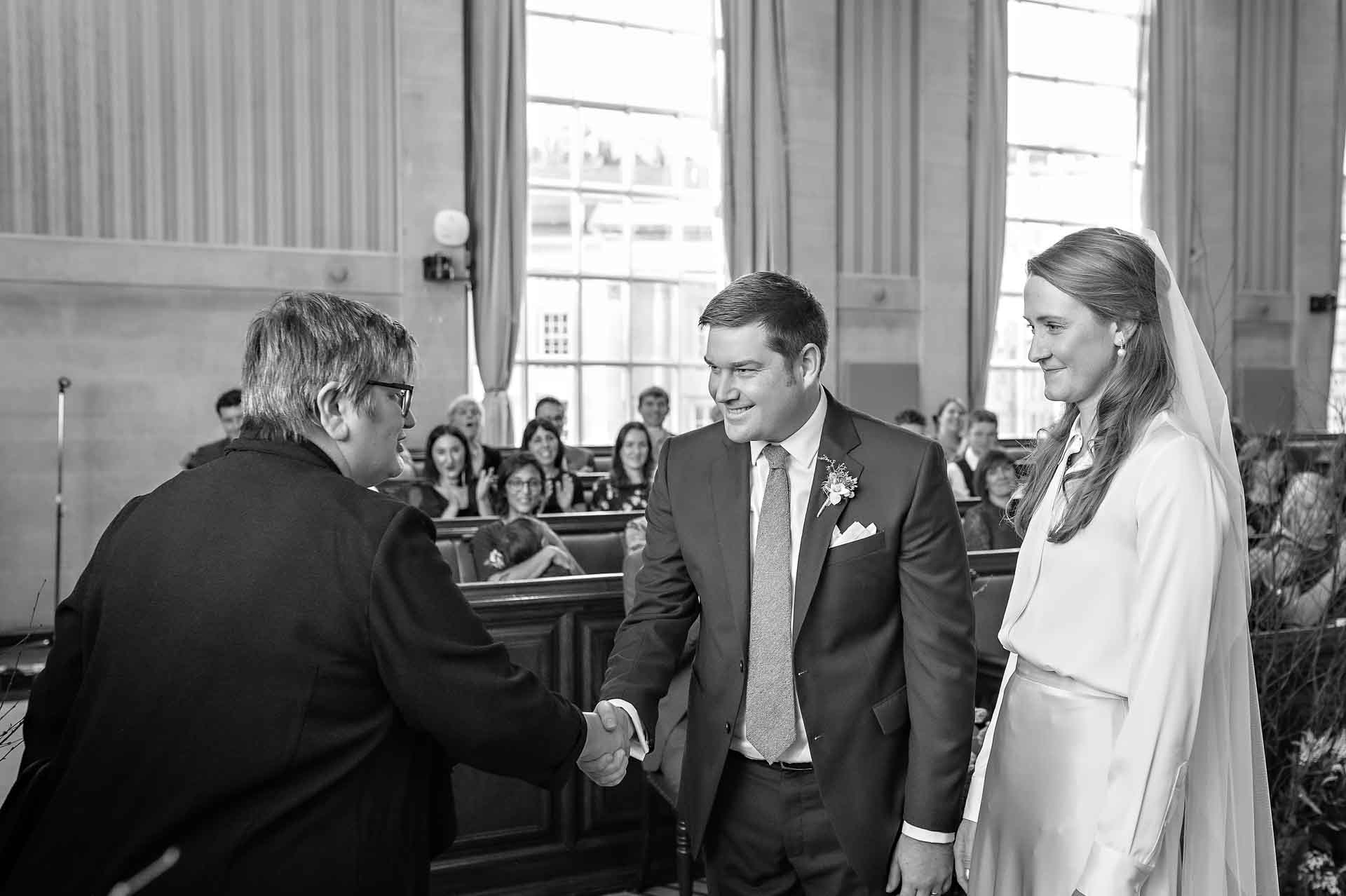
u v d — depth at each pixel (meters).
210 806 1.28
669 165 10.55
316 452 1.44
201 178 8.14
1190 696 1.55
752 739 1.91
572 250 10.20
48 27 7.65
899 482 1.90
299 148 8.45
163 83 8.00
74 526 7.88
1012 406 12.44
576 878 3.46
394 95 8.73
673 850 3.57
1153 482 1.62
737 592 1.94
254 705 1.29
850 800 1.87
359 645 1.33
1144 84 12.38
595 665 3.51
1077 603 1.72
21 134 7.62
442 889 3.28
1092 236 1.73
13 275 7.63
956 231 11.34
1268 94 12.99
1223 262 12.77
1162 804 1.54
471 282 9.25
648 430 8.19
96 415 7.92
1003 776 1.83
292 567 1.33
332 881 1.30
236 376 8.30
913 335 11.24
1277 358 13.19
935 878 1.82
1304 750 2.64
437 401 8.96
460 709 1.35
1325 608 2.73
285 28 8.35
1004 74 11.45
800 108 10.46
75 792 1.30
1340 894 2.56
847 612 1.88
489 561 4.52
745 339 1.82
